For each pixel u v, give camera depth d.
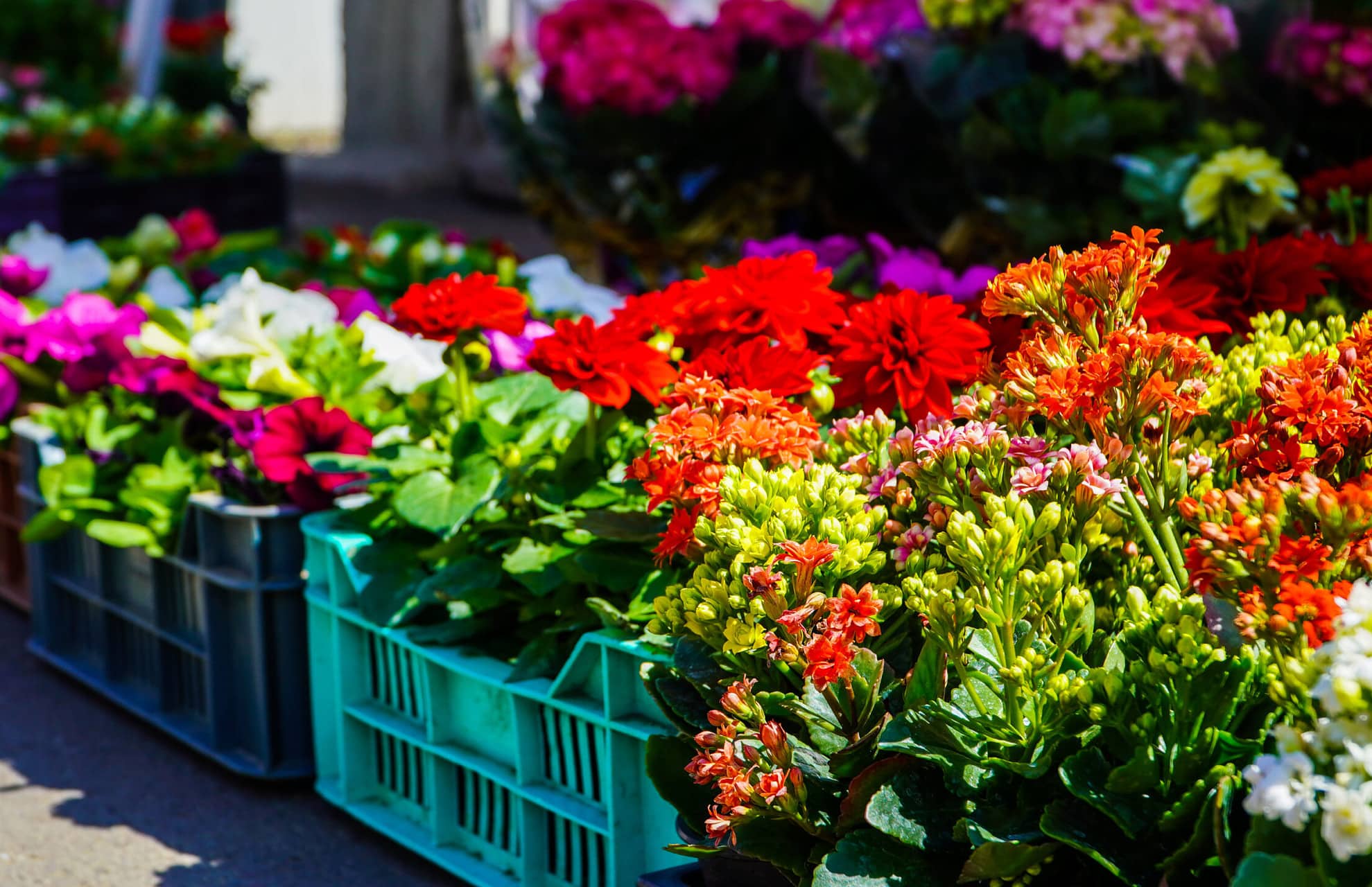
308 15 18.53
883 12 3.57
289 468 2.46
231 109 10.35
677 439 1.60
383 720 2.34
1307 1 3.13
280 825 2.49
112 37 9.91
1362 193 2.74
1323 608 1.19
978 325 2.04
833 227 4.29
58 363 3.28
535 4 4.21
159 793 2.62
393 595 2.27
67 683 3.20
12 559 3.73
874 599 1.42
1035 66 3.36
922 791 1.48
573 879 2.04
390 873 2.31
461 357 2.30
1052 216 3.45
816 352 2.11
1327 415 1.37
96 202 6.68
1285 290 2.03
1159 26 3.20
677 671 1.68
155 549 2.70
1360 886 1.20
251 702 2.62
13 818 2.53
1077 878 1.46
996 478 1.46
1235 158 2.83
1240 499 1.25
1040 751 1.46
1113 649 1.46
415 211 10.59
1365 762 1.14
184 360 2.85
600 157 4.16
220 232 7.36
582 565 1.96
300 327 2.78
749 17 3.97
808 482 1.53
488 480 2.14
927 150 3.67
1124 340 1.40
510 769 2.13
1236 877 1.23
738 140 4.11
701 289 1.95
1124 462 1.43
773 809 1.50
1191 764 1.36
